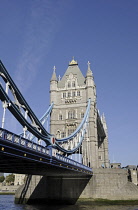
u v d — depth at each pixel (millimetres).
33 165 25219
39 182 47719
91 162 52969
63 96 63344
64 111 61375
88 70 63969
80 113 60125
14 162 22766
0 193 92750
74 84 64188
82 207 38969
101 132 78250
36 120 24656
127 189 45312
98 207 38906
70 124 59062
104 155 82062
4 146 16109
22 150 18516
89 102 59188
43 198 46500
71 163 32031
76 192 46188
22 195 47469
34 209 36188
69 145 45625
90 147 54688
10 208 37656
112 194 45125
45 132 26156
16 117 20953
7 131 16578
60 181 47219
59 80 67125
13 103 19875
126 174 47000
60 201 45719
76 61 69812
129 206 40344
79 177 47031
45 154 22906
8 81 20219
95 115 61000
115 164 101438
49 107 59906
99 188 45969
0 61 18344
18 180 127125
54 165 25375
